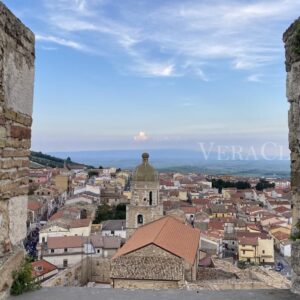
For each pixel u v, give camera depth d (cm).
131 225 3931
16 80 728
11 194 709
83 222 7156
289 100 754
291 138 751
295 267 725
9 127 697
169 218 3534
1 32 658
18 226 745
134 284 2369
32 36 817
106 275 3644
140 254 2541
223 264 3281
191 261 2520
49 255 5169
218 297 704
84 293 714
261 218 9406
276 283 2228
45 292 716
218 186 17588
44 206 9744
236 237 7200
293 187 748
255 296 707
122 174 18175
